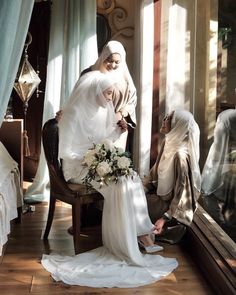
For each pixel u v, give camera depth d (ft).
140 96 12.59
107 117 9.87
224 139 8.93
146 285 7.77
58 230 10.66
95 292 7.47
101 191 8.82
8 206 8.96
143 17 12.37
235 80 8.23
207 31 10.25
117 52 10.36
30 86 11.96
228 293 6.73
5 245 9.52
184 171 9.40
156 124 12.84
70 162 9.44
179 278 8.08
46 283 7.77
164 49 12.59
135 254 8.57
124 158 8.61
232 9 8.47
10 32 5.63
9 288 7.56
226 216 8.59
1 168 9.56
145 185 10.57
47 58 14.64
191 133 9.57
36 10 14.88
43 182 13.23
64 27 13.14
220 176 9.12
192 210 9.46
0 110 6.06
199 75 10.91
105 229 8.93
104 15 14.24
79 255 8.79
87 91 9.61
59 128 9.48
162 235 9.96
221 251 7.89
